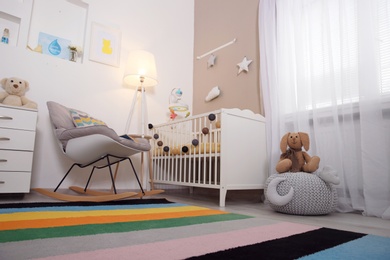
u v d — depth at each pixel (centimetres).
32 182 228
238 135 208
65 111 221
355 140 178
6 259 67
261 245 85
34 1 252
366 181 164
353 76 183
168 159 254
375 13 174
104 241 86
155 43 322
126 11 303
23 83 220
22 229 98
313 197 155
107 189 265
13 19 238
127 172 279
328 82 194
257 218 135
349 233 105
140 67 266
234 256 74
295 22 214
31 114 199
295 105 211
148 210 150
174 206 167
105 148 188
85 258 70
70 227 103
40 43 251
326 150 188
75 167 249
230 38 301
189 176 224
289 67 217
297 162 186
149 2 323
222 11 318
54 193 190
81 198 178
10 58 228
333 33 197
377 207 160
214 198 249
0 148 185
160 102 317
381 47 175
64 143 203
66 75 255
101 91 274
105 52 280
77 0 271
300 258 74
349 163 176
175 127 258
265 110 233
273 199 160
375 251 82
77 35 272
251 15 279
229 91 293
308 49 209
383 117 169
